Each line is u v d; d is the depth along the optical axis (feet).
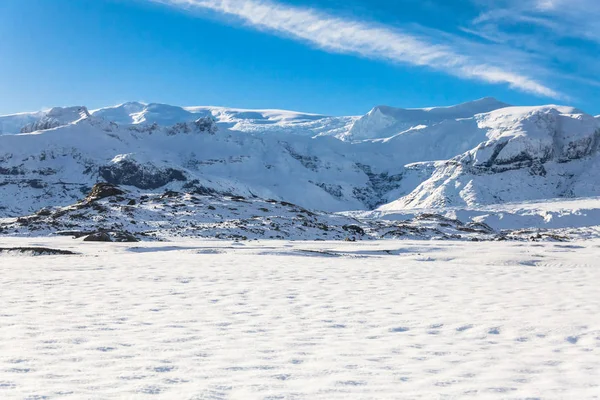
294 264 97.76
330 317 42.75
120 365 26.35
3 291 56.90
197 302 50.06
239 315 43.06
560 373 26.32
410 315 43.96
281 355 29.40
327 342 33.32
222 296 54.44
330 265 96.53
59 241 186.39
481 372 26.32
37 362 26.71
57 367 25.75
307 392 22.30
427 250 147.95
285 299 52.80
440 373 26.00
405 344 33.01
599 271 89.35
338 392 22.36
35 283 64.85
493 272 86.58
